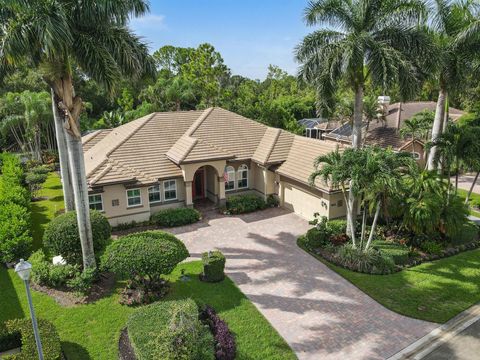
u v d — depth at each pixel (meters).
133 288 14.94
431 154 23.03
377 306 14.28
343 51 17.39
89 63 13.70
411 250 18.50
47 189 31.00
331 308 14.13
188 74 66.44
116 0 13.29
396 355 11.66
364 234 18.59
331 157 17.47
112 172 21.81
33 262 15.91
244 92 68.75
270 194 26.30
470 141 20.41
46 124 41.22
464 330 12.88
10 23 12.55
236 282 16.00
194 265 17.47
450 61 21.91
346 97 38.31
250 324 13.02
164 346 9.84
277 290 15.40
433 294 15.04
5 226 17.14
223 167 24.92
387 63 16.80
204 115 28.16
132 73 14.92
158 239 14.39
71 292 14.83
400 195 18.44
